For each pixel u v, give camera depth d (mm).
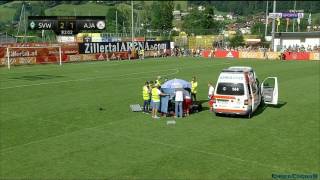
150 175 13711
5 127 20172
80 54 63406
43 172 13992
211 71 47344
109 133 19031
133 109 24016
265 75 42781
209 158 15438
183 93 23062
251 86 22781
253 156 15672
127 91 31672
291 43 83625
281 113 23609
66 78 40375
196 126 20422
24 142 17531
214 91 22891
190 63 59125
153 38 91188
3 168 14367
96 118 22156
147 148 16688
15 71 47625
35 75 43250
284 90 32438
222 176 13648
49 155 15781
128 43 69812
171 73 45125
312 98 28594
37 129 19781
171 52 77188
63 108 24828
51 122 21203
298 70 48344
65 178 13461
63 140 17859
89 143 17391
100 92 31219
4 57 54562
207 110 24609
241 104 21969
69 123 21000
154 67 52500
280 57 68938
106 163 14883
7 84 35844
